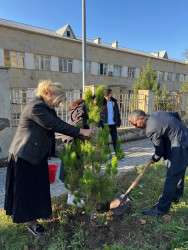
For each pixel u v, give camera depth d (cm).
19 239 209
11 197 206
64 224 229
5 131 423
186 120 928
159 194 294
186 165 227
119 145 225
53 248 192
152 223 233
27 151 188
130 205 268
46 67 1788
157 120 226
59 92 199
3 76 406
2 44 1505
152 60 2691
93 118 205
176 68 3078
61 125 193
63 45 1842
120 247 184
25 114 190
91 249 196
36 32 1641
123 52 2334
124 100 685
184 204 272
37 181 204
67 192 305
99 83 2188
